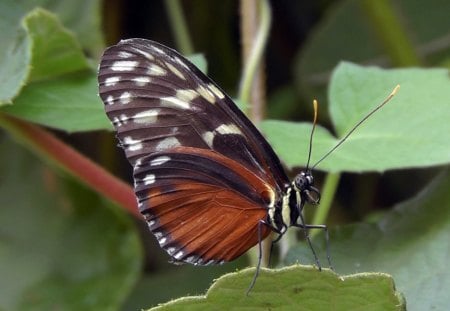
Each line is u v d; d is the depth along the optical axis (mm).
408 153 728
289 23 863
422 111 739
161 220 724
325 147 738
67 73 753
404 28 831
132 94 721
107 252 781
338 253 727
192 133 727
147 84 721
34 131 747
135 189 721
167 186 722
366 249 726
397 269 721
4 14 770
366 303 691
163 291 801
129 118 722
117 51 717
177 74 723
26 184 788
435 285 715
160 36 846
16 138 763
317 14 867
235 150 726
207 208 724
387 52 819
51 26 742
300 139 742
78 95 749
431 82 747
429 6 838
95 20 771
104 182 748
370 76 753
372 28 823
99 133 820
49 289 779
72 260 782
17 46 746
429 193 730
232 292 691
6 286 780
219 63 849
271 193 726
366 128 741
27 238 785
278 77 867
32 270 781
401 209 729
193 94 725
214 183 723
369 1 815
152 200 722
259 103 767
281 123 748
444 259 719
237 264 799
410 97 745
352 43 850
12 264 782
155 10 842
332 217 839
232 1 843
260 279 689
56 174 786
